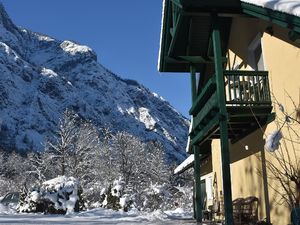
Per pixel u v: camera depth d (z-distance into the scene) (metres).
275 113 11.73
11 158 96.06
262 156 12.80
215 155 18.88
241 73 12.13
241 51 15.17
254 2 10.22
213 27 11.66
